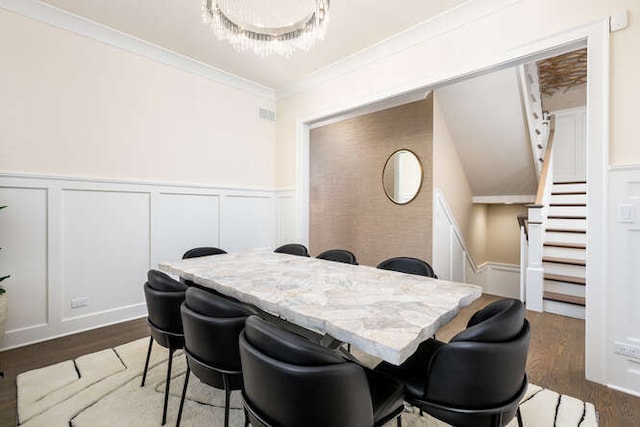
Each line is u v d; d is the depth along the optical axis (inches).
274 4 88.4
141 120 125.8
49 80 104.0
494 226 217.9
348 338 42.0
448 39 103.6
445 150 167.0
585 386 76.4
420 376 49.3
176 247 136.4
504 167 177.9
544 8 84.5
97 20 108.7
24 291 99.5
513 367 41.4
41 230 102.7
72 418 63.6
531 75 161.2
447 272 165.8
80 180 110.1
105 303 116.4
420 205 157.9
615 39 74.4
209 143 148.3
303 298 56.7
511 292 208.7
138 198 125.1
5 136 96.3
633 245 72.5
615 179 74.1
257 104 167.8
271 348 35.4
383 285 66.1
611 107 74.8
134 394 72.1
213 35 117.0
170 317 64.1
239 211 160.6
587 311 78.4
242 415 65.4
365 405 35.6
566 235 155.3
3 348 95.2
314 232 211.3
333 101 143.4
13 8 97.2
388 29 110.6
